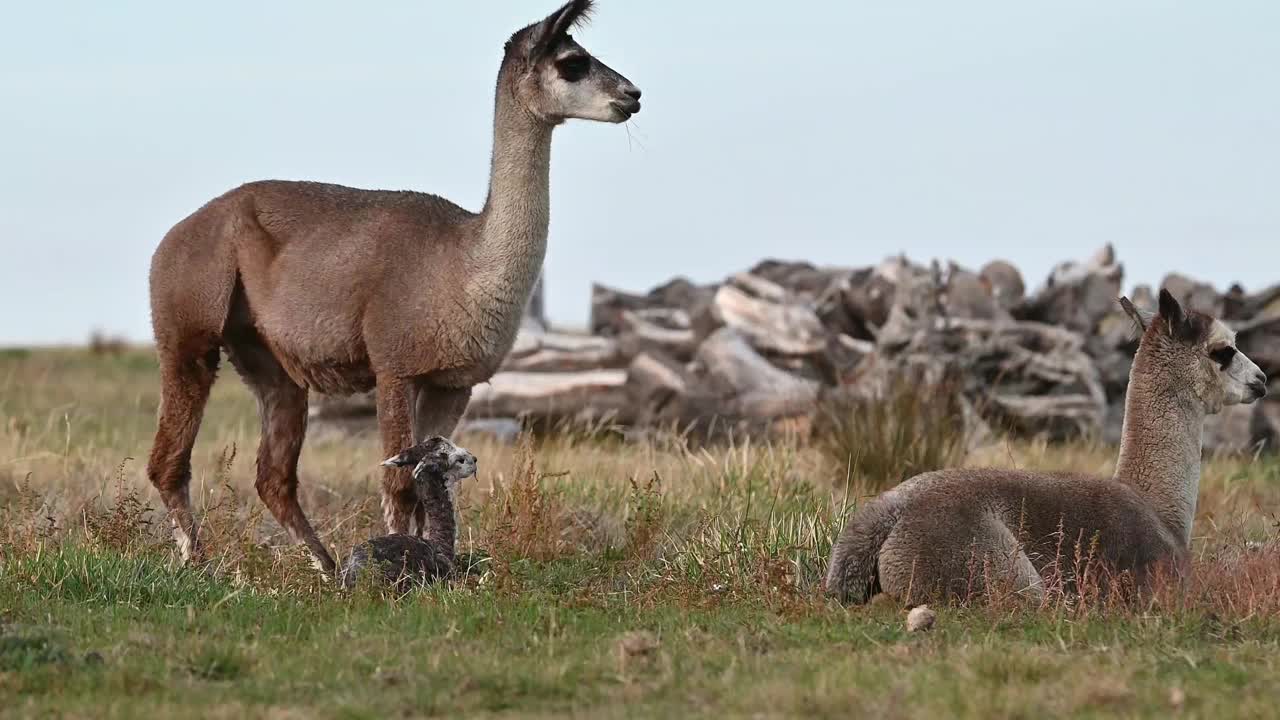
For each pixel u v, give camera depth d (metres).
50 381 92.62
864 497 43.84
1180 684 23.80
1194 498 32.62
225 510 42.44
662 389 62.50
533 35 37.47
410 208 38.47
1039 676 24.50
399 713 22.42
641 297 81.19
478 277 37.47
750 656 25.72
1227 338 32.31
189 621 28.55
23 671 23.81
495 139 38.09
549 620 29.27
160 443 40.41
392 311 37.56
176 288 39.84
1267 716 21.73
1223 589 31.31
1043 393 67.38
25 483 42.62
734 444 61.41
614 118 37.69
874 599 29.98
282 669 24.84
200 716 21.78
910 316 65.50
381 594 31.66
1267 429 66.69
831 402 59.25
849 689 22.88
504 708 22.83
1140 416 32.53
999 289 70.88
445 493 34.41
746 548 35.62
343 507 43.12
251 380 41.34
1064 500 30.61
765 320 67.38
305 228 38.69
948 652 25.88
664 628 28.86
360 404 65.94
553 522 39.88
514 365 65.81
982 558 29.67
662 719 21.62
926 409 54.56
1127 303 33.97
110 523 37.38
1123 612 29.28
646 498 39.97
